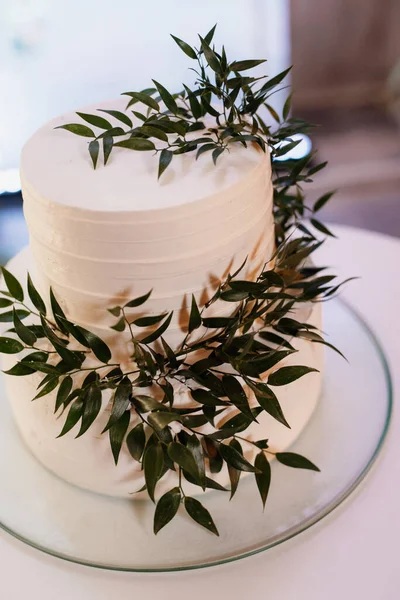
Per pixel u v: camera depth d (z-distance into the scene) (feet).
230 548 2.10
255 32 7.50
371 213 6.35
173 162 2.02
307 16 7.11
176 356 1.91
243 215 1.96
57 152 2.14
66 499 2.33
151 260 1.87
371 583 2.02
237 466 1.93
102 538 2.17
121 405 1.81
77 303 2.02
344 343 2.95
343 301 3.22
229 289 1.97
